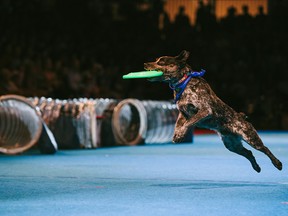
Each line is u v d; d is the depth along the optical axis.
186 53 7.95
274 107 23.83
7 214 6.17
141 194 7.40
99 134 15.16
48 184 8.28
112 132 15.61
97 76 21.78
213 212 6.24
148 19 25.61
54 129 14.34
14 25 21.81
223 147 15.23
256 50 24.77
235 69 24.11
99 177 9.04
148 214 6.15
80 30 23.69
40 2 23.14
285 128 23.83
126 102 15.79
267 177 9.02
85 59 22.02
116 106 15.67
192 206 6.58
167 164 10.95
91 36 23.95
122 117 16.78
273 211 6.28
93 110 14.74
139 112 15.95
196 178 8.92
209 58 24.38
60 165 10.77
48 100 14.72
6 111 13.99
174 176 9.16
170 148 14.94
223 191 7.63
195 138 19.52
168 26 25.56
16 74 19.28
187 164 10.95
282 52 24.72
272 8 26.80
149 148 14.95
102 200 6.98
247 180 8.70
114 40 24.28
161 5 26.08
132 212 6.26
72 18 23.98
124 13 25.61
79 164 10.95
